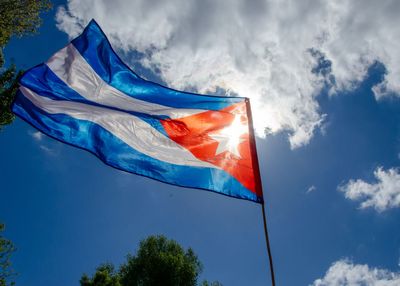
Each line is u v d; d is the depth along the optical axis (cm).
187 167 747
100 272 2262
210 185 734
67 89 778
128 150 740
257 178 740
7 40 1503
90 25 863
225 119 827
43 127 706
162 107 834
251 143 789
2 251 1798
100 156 716
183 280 2702
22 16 1511
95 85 810
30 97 725
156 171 731
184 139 785
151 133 776
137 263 2744
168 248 2928
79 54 828
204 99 861
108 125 752
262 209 704
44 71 774
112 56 858
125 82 846
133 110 802
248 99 854
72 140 710
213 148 779
